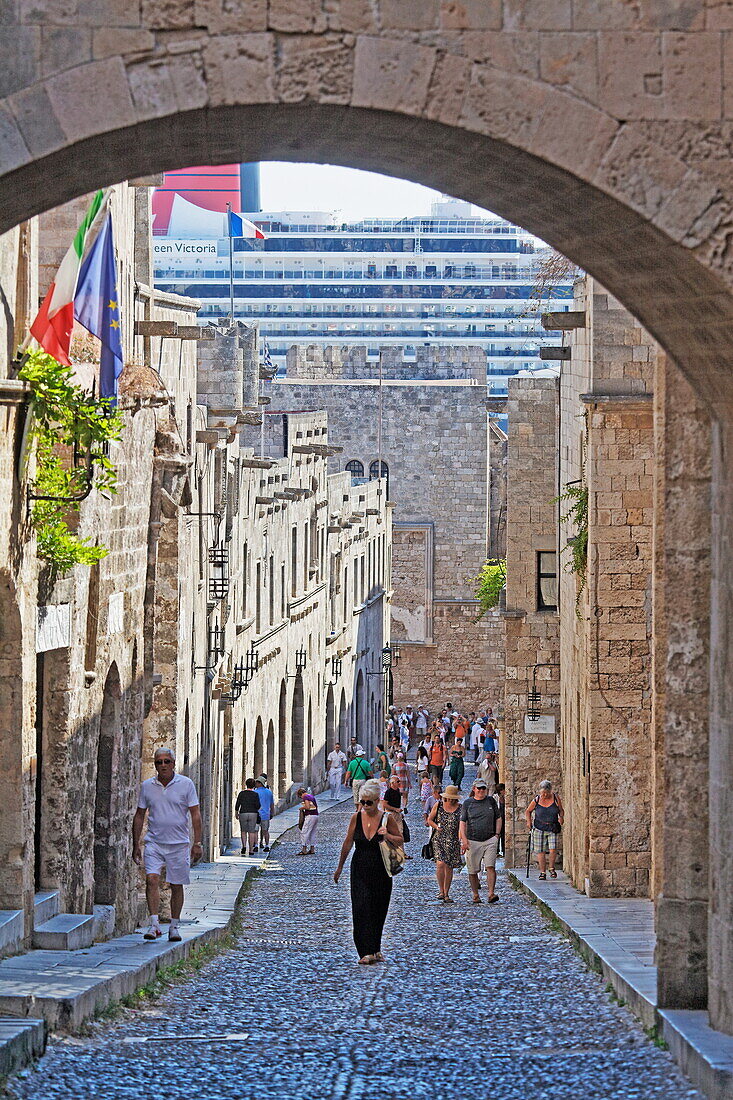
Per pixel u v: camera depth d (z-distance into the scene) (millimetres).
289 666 58250
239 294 174875
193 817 21344
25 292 18250
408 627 90938
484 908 29391
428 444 90812
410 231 175250
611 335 29078
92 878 22125
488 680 90750
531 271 174750
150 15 10633
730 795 13211
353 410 91125
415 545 90875
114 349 20766
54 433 18719
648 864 29125
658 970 14773
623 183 10820
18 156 10570
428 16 10758
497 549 90938
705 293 11203
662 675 15430
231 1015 16547
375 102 10719
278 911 29734
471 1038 14992
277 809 55531
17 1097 11461
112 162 11469
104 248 20188
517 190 11734
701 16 10812
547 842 35250
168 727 33594
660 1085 12320
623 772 29203
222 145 11758
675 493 14844
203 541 39500
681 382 14758
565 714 37438
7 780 17938
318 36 10695
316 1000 17844
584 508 31016
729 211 10820
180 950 20578
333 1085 12477
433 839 30906
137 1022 15766
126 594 24359
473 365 92500
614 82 10797
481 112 10781
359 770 55500
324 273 174750
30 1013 14078
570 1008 16859
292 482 58375
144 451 25688
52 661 20359
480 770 50625
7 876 17984
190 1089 12219
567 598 36281
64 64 10602
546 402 40969
